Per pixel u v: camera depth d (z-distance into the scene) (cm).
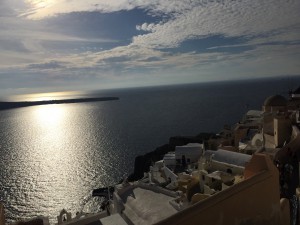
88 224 2428
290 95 8200
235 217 1241
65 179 8750
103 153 11575
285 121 4044
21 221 1981
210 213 1143
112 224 2336
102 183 8175
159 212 2991
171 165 4912
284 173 2791
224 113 19212
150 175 4559
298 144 3016
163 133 14738
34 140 15675
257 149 4072
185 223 1064
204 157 3944
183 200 3016
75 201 7156
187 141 8550
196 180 3425
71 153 12038
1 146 14412
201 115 19275
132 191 3666
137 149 11894
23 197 7575
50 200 7300
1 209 1675
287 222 1566
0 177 9288
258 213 1348
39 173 9500
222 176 3222
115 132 16075
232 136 6156
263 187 1376
